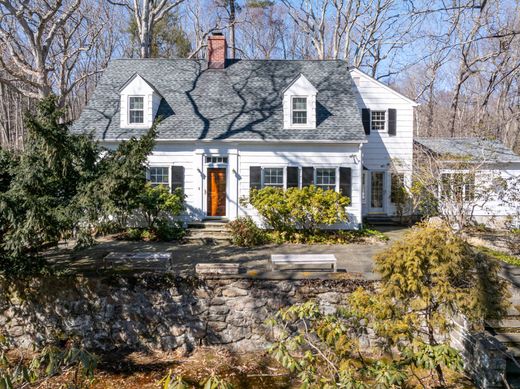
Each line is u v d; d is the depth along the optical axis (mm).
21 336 8547
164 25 28984
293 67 17953
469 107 35156
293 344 4746
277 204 13945
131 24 27547
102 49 29438
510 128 29625
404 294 6305
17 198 7320
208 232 14242
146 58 19109
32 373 3773
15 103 31953
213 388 3096
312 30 29297
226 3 27906
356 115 15859
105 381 7266
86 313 8555
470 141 19641
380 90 18359
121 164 8352
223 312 8578
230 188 15188
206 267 8781
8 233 7477
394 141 18375
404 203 17766
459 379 6934
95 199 7777
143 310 8562
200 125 15484
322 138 14953
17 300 8547
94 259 10508
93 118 15781
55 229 7641
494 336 7113
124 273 8695
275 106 16203
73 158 8617
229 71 17797
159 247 12625
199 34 31641
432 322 6199
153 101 15641
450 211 13781
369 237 14305
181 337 8547
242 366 7855
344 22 29203
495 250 11828
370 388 4035
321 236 13984
